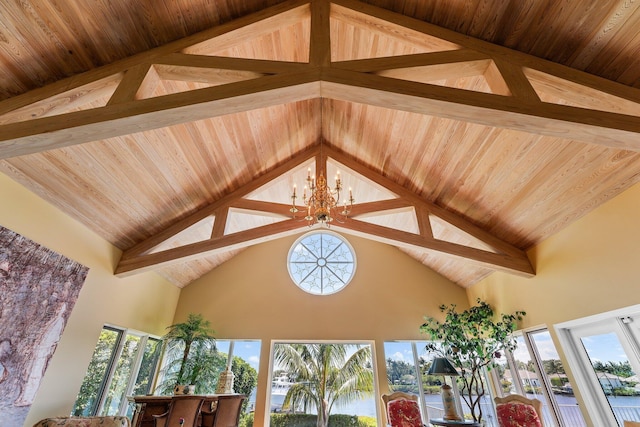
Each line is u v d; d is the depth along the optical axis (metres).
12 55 2.13
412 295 5.67
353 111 4.06
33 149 1.96
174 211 4.14
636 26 2.00
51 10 2.06
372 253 6.08
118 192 3.36
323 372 5.41
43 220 2.88
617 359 2.91
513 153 3.14
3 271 2.45
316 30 2.56
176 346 5.00
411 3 2.65
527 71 2.35
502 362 4.72
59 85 2.34
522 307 4.13
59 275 3.02
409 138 3.86
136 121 2.00
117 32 2.35
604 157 2.62
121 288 4.05
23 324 2.60
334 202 3.36
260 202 4.56
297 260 6.18
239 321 5.48
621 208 2.75
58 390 2.98
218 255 5.68
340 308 5.56
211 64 2.33
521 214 3.63
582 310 3.14
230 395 3.94
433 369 3.99
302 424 4.99
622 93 2.17
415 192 4.57
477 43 2.52
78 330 3.27
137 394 4.52
